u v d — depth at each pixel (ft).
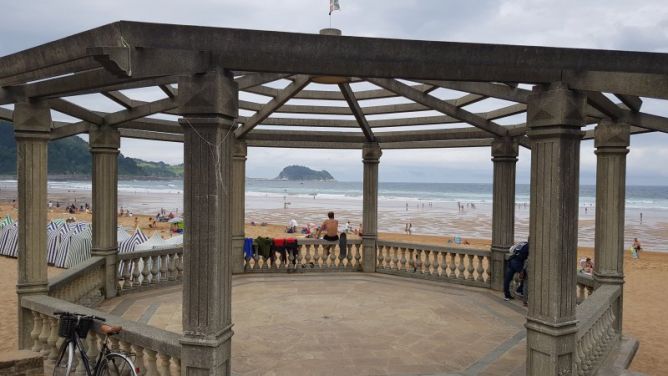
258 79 22.91
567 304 14.12
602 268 21.89
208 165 12.67
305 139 36.11
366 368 18.42
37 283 19.29
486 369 18.45
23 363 14.58
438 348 20.80
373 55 12.98
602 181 21.56
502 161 31.27
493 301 29.25
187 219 12.88
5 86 17.97
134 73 11.37
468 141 32.99
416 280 35.12
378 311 26.68
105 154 27.35
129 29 11.78
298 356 19.60
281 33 12.63
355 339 21.85
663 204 257.34
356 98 30.19
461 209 207.82
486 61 13.26
